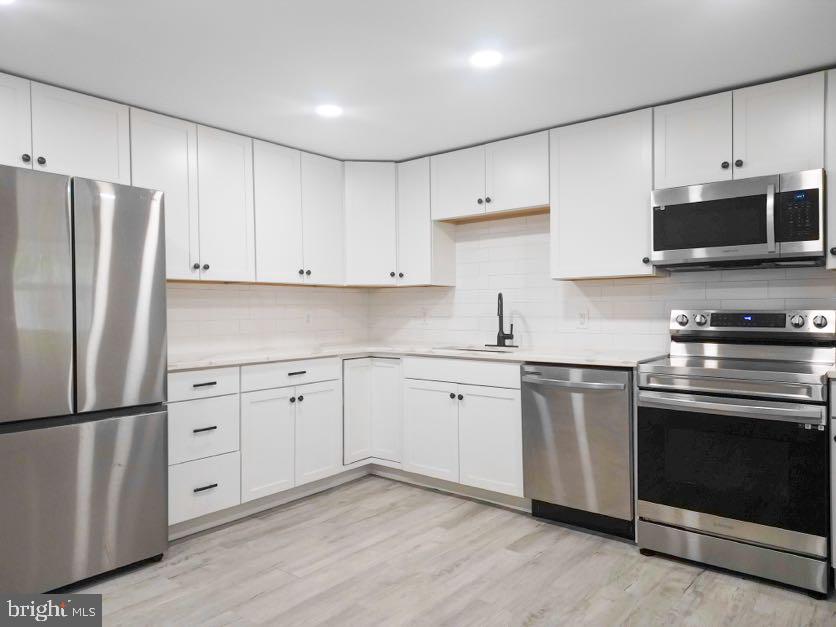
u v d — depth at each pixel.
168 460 2.71
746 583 2.30
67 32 2.13
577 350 3.29
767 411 2.23
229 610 2.12
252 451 3.07
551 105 2.91
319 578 2.37
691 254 2.70
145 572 2.44
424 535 2.81
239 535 2.84
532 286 3.64
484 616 2.06
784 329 2.63
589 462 2.77
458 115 3.05
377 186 3.93
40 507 2.19
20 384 2.14
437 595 2.22
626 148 2.96
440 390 3.38
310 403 3.38
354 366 3.67
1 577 2.09
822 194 2.39
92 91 2.69
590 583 2.31
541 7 1.99
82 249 2.30
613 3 1.96
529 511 3.11
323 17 2.05
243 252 3.34
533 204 3.31
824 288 2.67
